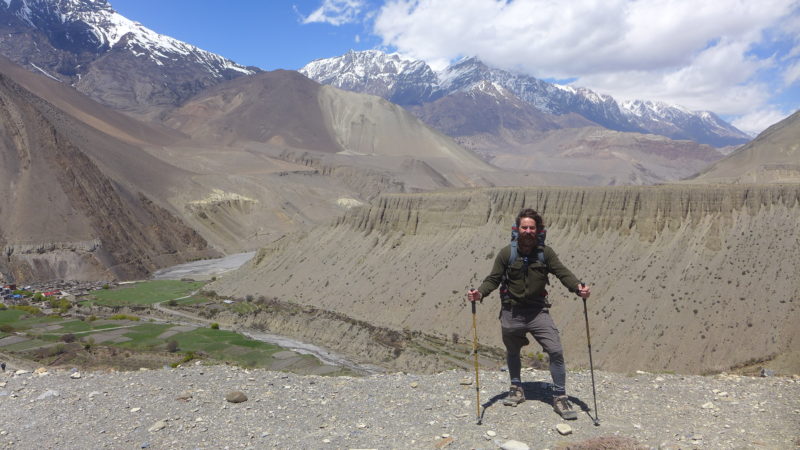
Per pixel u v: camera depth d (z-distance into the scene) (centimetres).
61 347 5403
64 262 15775
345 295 10581
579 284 984
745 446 869
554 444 899
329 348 8056
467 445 909
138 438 1037
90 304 11744
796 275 6519
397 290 9969
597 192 9350
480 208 10762
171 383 1378
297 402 1205
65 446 1021
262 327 9406
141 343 7381
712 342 6256
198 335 8088
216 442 997
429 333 8456
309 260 12575
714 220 7925
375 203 12756
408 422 1039
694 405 1101
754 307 6419
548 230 9519
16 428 1124
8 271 14812
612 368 6481
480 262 9681
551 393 1170
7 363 4247
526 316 1034
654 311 7019
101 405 1233
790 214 7412
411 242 11325
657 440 908
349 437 981
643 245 8319
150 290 13812
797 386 1195
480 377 1336
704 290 6994
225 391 1301
